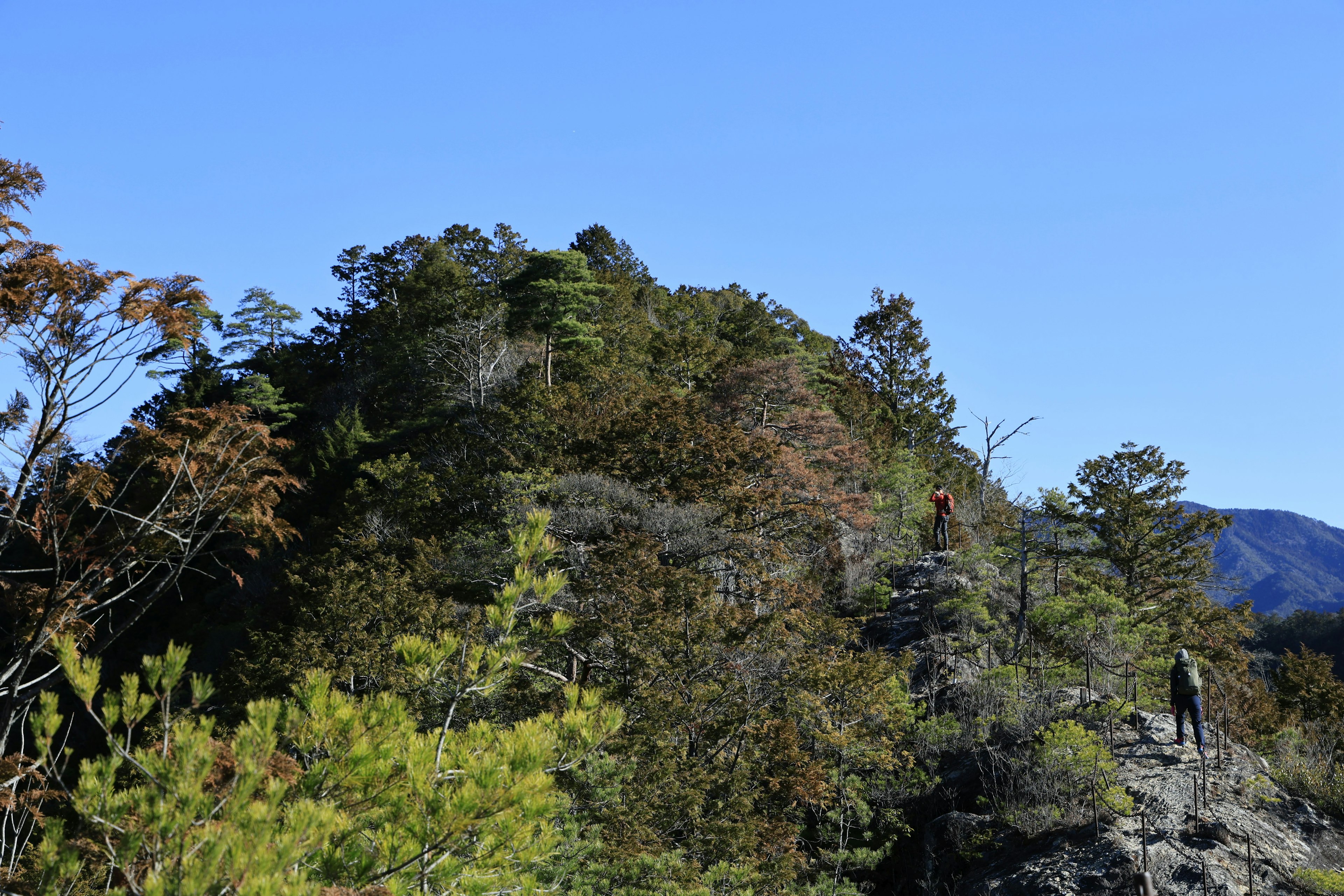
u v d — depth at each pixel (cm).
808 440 4625
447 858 668
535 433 4103
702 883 1525
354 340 7275
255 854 516
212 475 1223
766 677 2256
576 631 2361
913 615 2905
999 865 1628
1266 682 4572
